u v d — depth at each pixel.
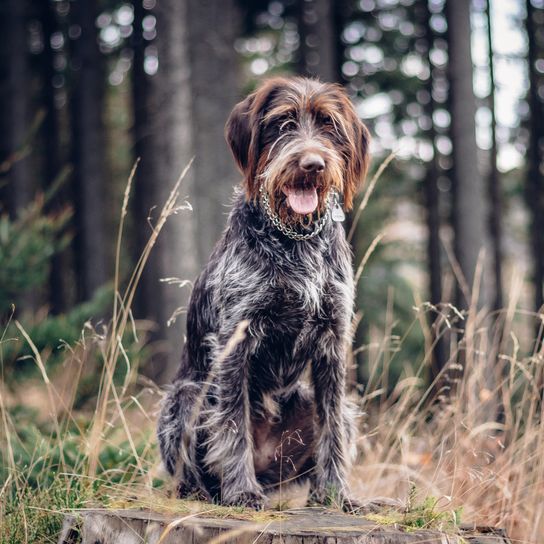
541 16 15.59
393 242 16.44
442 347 11.10
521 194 16.95
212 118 11.24
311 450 4.13
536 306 15.23
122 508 3.34
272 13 15.23
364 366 12.11
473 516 4.03
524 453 4.29
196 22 11.34
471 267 10.90
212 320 4.07
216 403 3.97
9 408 5.23
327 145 3.88
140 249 15.67
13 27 13.81
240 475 3.77
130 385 6.10
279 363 4.03
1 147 14.27
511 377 4.48
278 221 3.83
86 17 14.51
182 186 10.10
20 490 3.93
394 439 4.92
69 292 19.59
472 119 11.02
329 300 3.90
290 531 2.96
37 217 6.76
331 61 11.92
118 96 20.23
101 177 14.74
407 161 15.13
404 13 15.26
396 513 3.45
